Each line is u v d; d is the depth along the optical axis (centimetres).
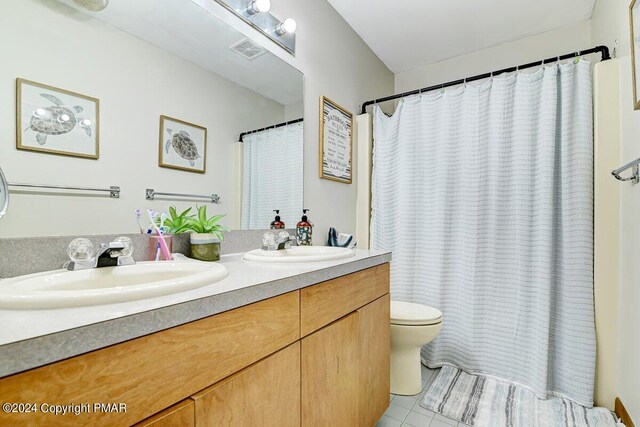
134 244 108
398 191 228
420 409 162
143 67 112
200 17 132
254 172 155
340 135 219
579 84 173
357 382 124
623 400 150
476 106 201
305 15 187
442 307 209
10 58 82
